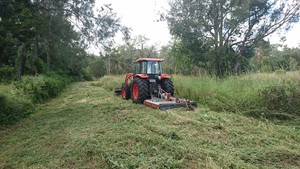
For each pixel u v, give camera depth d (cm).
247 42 1272
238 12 1110
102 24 905
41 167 330
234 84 705
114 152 348
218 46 1238
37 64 1797
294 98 545
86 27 901
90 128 493
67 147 395
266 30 1210
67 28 1038
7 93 822
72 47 1952
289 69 810
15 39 790
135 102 756
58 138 446
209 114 539
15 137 479
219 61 1249
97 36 918
